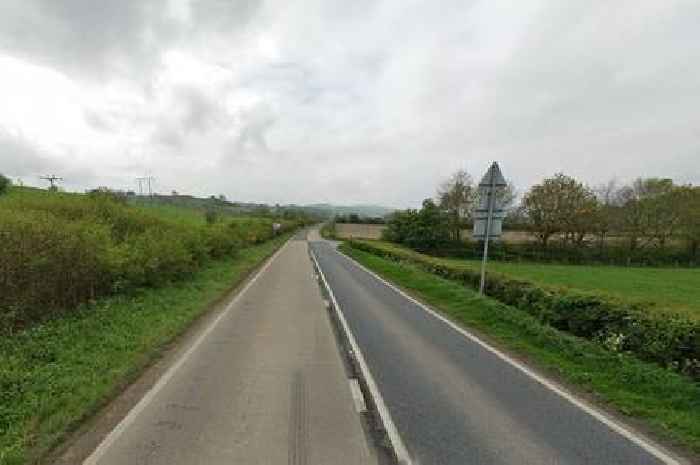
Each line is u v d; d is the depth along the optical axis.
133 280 10.73
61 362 5.64
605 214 55.56
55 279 7.93
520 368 6.53
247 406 4.75
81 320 7.68
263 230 43.41
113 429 4.10
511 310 10.03
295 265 23.12
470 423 4.55
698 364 5.83
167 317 8.73
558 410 4.96
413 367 6.44
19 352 5.74
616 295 8.50
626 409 4.98
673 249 54.50
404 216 60.38
